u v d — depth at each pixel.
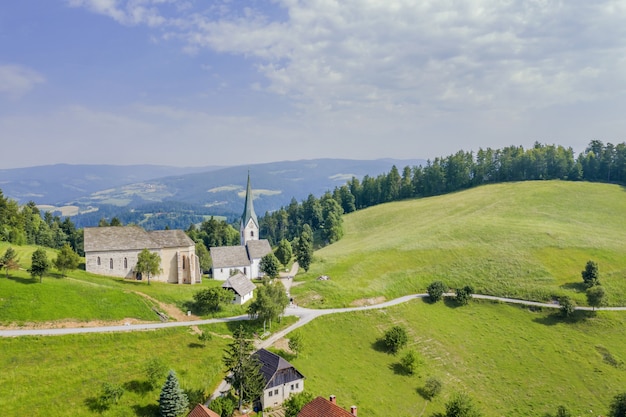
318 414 53.94
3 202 142.38
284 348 82.69
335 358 84.00
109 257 109.69
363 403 71.06
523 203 183.62
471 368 88.81
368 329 97.50
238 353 63.62
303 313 101.00
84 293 86.25
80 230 194.88
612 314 105.12
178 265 117.69
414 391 79.06
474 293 118.50
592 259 129.12
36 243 173.25
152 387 62.97
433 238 153.12
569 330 101.69
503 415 75.94
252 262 136.75
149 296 93.69
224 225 197.12
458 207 195.12
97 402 58.03
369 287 119.69
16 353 64.81
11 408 53.97
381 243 157.88
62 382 60.56
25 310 75.50
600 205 178.62
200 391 64.44
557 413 73.38
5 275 87.31
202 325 85.94
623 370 88.56
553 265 127.56
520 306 111.25
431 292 114.62
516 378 86.25
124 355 69.69
